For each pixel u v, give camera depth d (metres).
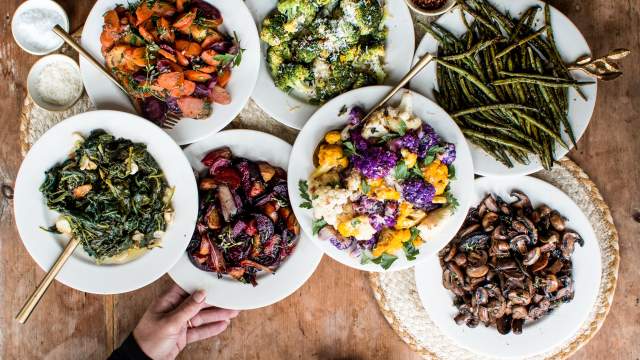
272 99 1.28
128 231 1.23
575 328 1.30
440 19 1.25
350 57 1.24
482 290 1.28
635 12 1.31
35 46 1.27
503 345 1.31
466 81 1.25
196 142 1.27
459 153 1.24
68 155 1.21
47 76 1.26
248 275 1.28
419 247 1.26
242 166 1.26
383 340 1.35
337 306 1.35
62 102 1.27
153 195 1.23
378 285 1.33
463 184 1.25
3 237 1.31
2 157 1.30
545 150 1.24
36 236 1.22
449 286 1.29
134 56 1.17
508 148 1.26
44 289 1.20
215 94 1.21
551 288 1.28
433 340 1.34
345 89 1.26
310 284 1.34
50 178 1.20
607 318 1.35
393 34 1.26
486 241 1.29
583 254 1.30
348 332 1.35
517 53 1.25
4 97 1.30
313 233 1.24
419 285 1.30
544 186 1.29
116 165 1.20
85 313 1.33
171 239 1.24
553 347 1.32
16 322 1.33
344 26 1.21
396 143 1.20
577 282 1.30
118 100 1.25
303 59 1.24
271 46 1.25
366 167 1.19
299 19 1.21
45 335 1.33
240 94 1.24
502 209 1.29
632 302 1.34
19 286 1.32
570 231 1.29
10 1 1.29
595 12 1.31
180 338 1.30
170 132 1.25
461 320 1.30
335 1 1.22
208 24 1.19
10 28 1.30
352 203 1.22
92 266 1.24
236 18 1.22
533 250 1.27
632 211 1.33
